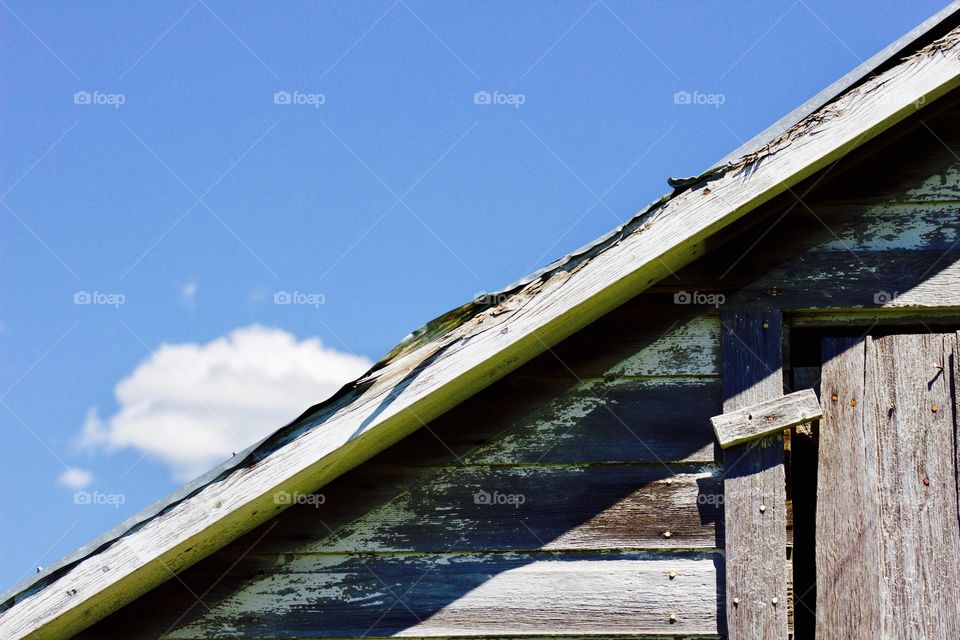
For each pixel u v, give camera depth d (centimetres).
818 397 358
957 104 377
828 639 330
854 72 354
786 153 344
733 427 349
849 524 339
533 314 334
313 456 327
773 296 367
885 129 363
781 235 373
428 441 368
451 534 356
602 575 346
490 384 371
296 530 362
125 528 327
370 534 359
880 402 350
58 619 324
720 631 335
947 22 358
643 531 350
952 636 322
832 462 346
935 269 363
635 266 336
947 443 341
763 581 335
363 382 334
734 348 362
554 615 342
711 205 340
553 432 364
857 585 333
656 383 365
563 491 358
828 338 362
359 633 347
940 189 372
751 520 342
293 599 354
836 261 368
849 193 375
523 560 352
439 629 344
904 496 339
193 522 326
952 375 348
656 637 338
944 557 330
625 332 372
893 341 356
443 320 340
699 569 343
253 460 330
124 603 353
